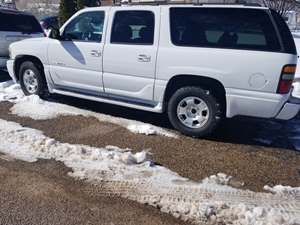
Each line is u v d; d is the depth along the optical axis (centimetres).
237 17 500
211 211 352
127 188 395
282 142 553
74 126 578
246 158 484
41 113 632
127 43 573
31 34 957
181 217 347
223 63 500
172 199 375
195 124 544
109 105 704
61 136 535
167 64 538
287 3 2023
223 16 509
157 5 553
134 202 370
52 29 658
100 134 547
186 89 533
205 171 441
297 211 360
